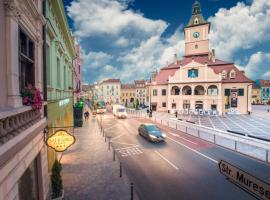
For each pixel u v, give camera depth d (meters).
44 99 7.35
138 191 8.95
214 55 49.78
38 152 6.18
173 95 50.03
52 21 9.55
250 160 12.98
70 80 19.62
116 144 17.61
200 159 13.38
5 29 4.09
